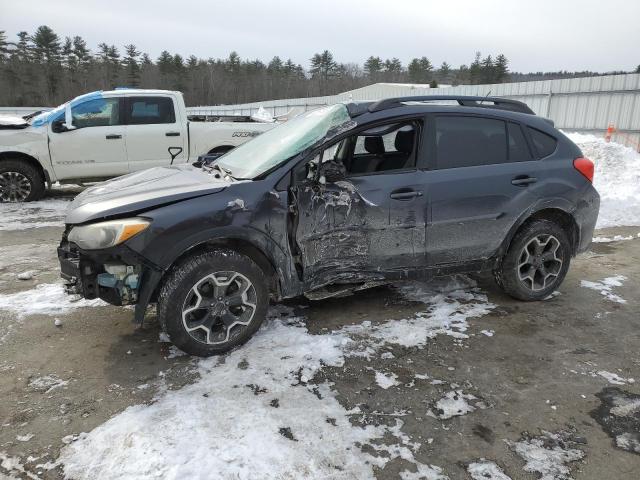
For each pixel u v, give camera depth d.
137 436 2.43
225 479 2.17
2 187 8.28
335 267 3.54
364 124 3.53
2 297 4.16
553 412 2.73
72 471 2.22
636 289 4.59
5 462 2.28
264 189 3.24
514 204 3.91
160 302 3.05
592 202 4.24
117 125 8.50
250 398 2.77
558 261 4.21
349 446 2.41
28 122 8.54
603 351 3.42
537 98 19.53
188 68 82.06
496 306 4.13
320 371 3.06
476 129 3.87
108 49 77.31
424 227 3.67
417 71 84.62
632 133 16.66
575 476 2.27
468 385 2.97
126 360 3.18
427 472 2.26
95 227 2.94
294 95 81.38
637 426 2.62
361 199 3.46
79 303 4.04
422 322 3.78
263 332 3.54
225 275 3.16
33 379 2.96
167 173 3.88
